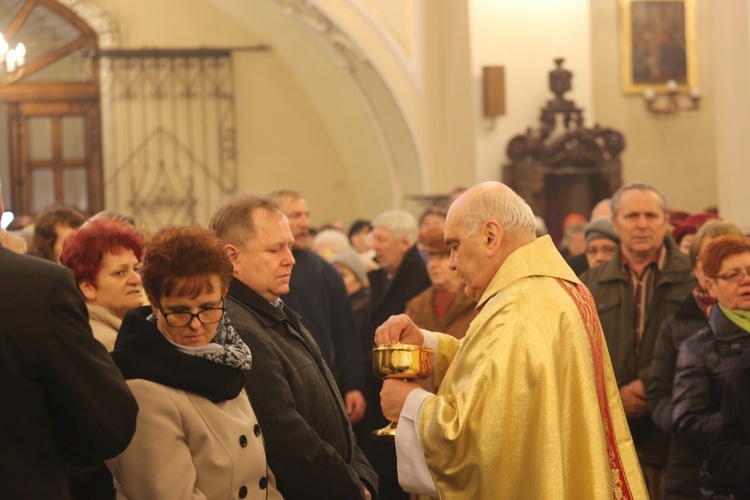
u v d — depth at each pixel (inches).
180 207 559.8
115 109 553.9
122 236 129.2
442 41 473.1
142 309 110.5
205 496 102.0
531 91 453.4
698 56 505.7
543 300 111.4
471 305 186.2
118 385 94.3
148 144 557.9
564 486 105.5
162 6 557.0
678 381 152.3
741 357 131.4
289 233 125.0
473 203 118.0
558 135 451.8
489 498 105.8
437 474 109.0
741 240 150.6
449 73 469.4
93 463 99.9
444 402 110.3
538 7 453.7
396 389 117.2
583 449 108.0
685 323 165.6
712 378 149.6
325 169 570.3
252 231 123.0
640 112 505.0
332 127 559.2
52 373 91.8
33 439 92.4
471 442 106.5
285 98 567.5
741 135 274.7
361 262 261.0
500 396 106.7
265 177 566.9
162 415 101.3
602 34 504.7
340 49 469.4
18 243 123.7
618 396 117.2
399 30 469.4
